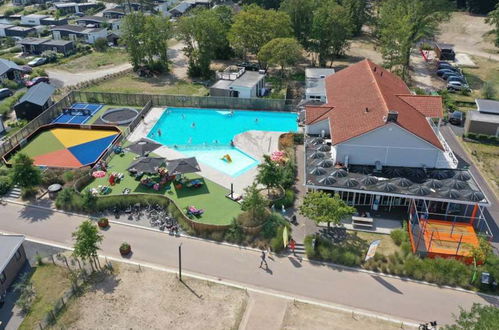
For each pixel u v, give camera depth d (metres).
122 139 74.38
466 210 53.00
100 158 66.94
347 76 76.69
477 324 32.22
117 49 133.88
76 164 67.69
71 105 90.06
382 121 56.12
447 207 53.94
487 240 50.12
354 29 132.88
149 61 109.94
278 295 43.41
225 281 45.19
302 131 76.31
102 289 43.94
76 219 55.12
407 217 54.38
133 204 56.91
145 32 106.69
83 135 77.12
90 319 40.53
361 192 53.62
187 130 80.38
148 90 99.06
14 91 99.69
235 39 109.62
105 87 101.06
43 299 42.81
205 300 42.75
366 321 40.38
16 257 45.78
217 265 47.38
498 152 70.56
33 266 47.06
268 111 87.06
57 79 107.44
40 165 66.69
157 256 48.66
